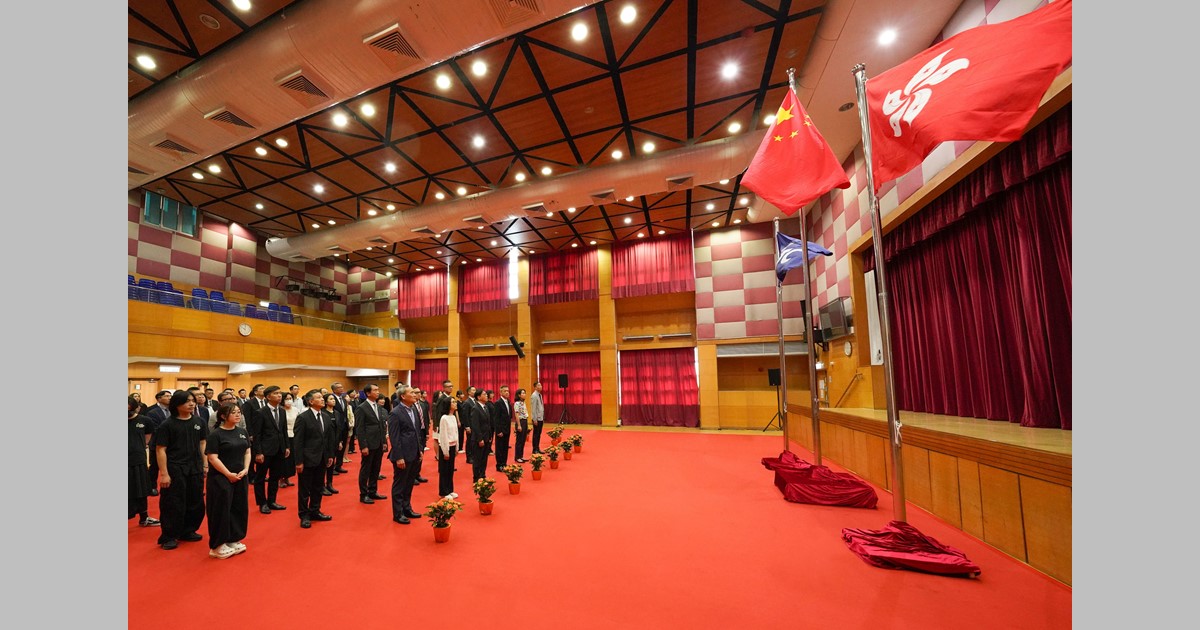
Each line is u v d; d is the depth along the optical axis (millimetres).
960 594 3135
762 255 14812
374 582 3467
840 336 10305
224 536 4004
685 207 13328
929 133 3412
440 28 5223
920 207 7078
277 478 5746
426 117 8391
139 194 12484
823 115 8297
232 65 5898
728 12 6230
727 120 8734
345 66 5734
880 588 3250
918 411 7898
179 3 5664
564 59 7023
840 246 10484
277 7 5723
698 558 3840
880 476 6203
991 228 6027
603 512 5219
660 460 8680
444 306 18594
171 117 6586
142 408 5418
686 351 15773
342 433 7934
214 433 4102
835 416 8109
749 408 14516
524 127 8781
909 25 6215
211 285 14172
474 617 2918
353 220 13398
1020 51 3154
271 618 2945
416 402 5512
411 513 5164
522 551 4055
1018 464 3652
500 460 7996
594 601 3109
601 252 16500
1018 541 3662
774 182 5191
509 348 17969
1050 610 2902
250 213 12906
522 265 17531
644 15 6234
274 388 5871
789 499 5602
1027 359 5371
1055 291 4934
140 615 2996
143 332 10469
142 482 5078
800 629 2730
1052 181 4910
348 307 20094
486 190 11461
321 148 9398
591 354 17078
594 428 15531
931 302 7461
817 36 6531
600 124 8766
